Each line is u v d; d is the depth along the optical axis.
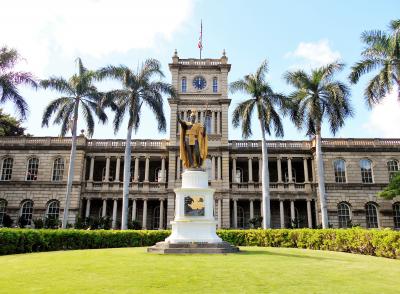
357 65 30.95
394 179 31.97
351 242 23.42
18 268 12.72
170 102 50.06
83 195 47.94
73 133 37.66
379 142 48.59
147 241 28.44
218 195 46.56
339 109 34.91
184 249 17.47
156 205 50.81
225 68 51.81
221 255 16.61
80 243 25.62
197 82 51.53
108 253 18.28
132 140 50.31
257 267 12.84
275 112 37.56
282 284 9.93
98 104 38.38
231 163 51.44
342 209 46.84
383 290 9.43
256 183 48.28
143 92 37.25
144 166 52.47
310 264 14.15
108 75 37.59
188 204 19.05
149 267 12.60
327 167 47.97
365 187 47.09
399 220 46.19
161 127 37.47
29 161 48.69
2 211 47.09
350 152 48.38
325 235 26.17
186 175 19.92
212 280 10.31
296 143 49.94
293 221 44.97
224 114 49.72
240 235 30.55
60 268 12.56
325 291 9.15
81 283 9.84
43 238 22.83
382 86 29.64
